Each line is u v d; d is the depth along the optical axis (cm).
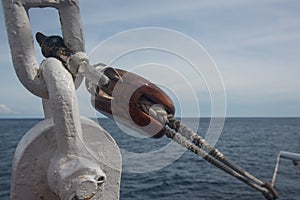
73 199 103
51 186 118
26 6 121
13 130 4769
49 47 123
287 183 1020
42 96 122
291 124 7238
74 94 109
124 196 1050
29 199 125
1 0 119
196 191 1116
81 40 129
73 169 104
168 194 1080
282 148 2519
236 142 2934
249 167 1642
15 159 126
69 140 109
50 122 126
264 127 5956
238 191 1108
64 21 128
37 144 123
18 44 120
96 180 105
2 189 1110
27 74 119
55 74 108
